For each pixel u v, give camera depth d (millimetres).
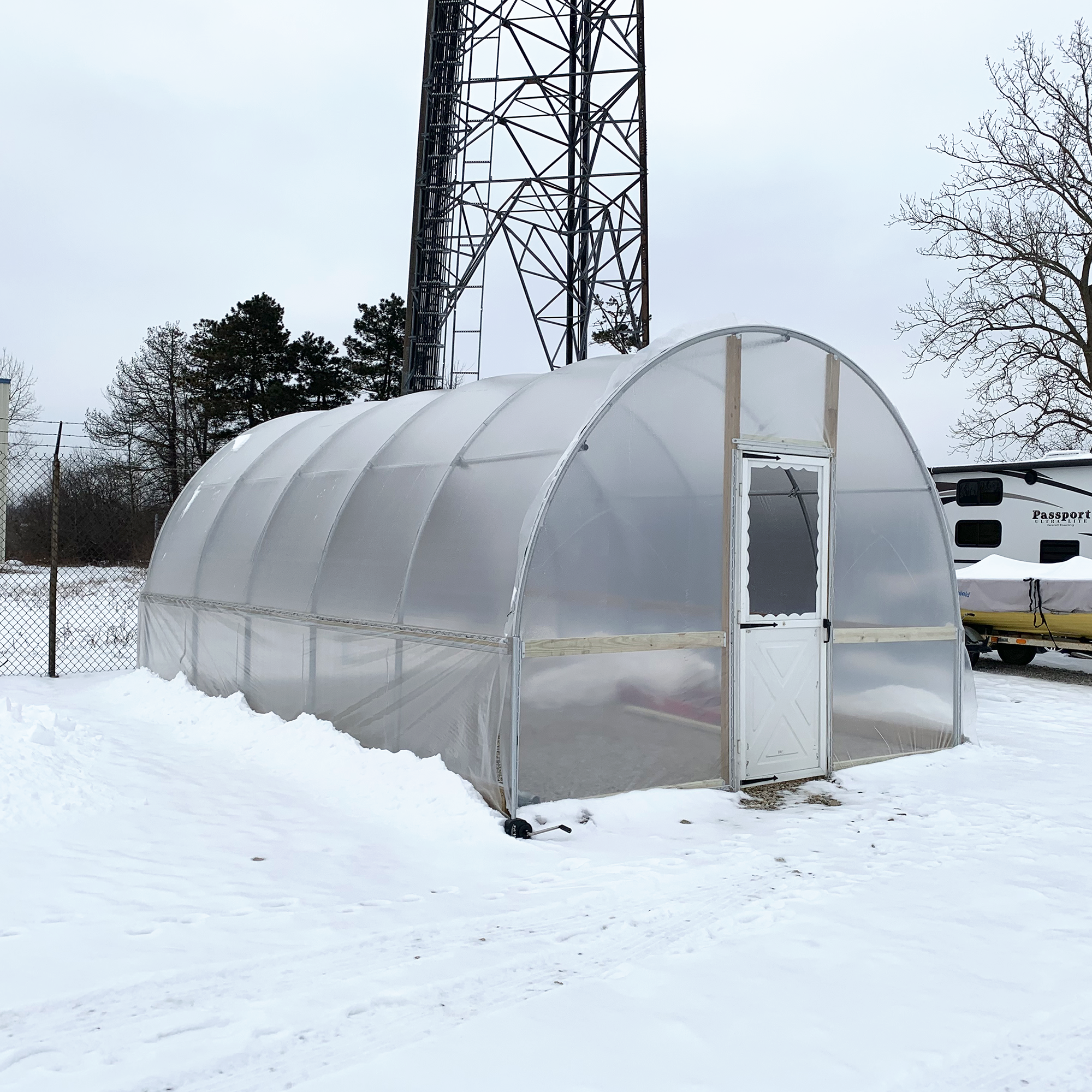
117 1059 3096
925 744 8164
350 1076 3035
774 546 8578
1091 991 3748
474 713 6016
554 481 5957
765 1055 3209
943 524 8250
